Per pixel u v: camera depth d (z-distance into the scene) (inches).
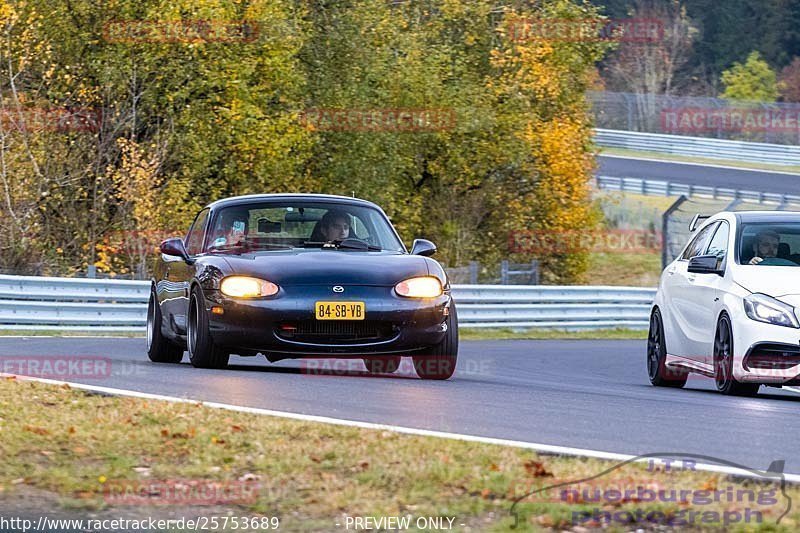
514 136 4972.9
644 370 2321.6
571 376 2010.3
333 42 4539.9
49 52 3565.5
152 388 1286.9
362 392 1291.8
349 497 774.5
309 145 4259.4
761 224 1614.2
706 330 1582.2
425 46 4968.0
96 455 902.4
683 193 7145.7
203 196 4128.9
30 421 1027.3
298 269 1456.7
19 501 772.6
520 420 1119.6
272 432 989.8
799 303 1456.7
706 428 1099.3
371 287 1448.1
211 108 4042.8
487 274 4635.8
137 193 3585.1
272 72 4156.0
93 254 3641.7
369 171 4537.4
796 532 690.8
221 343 1450.5
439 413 1145.4
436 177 5123.0
